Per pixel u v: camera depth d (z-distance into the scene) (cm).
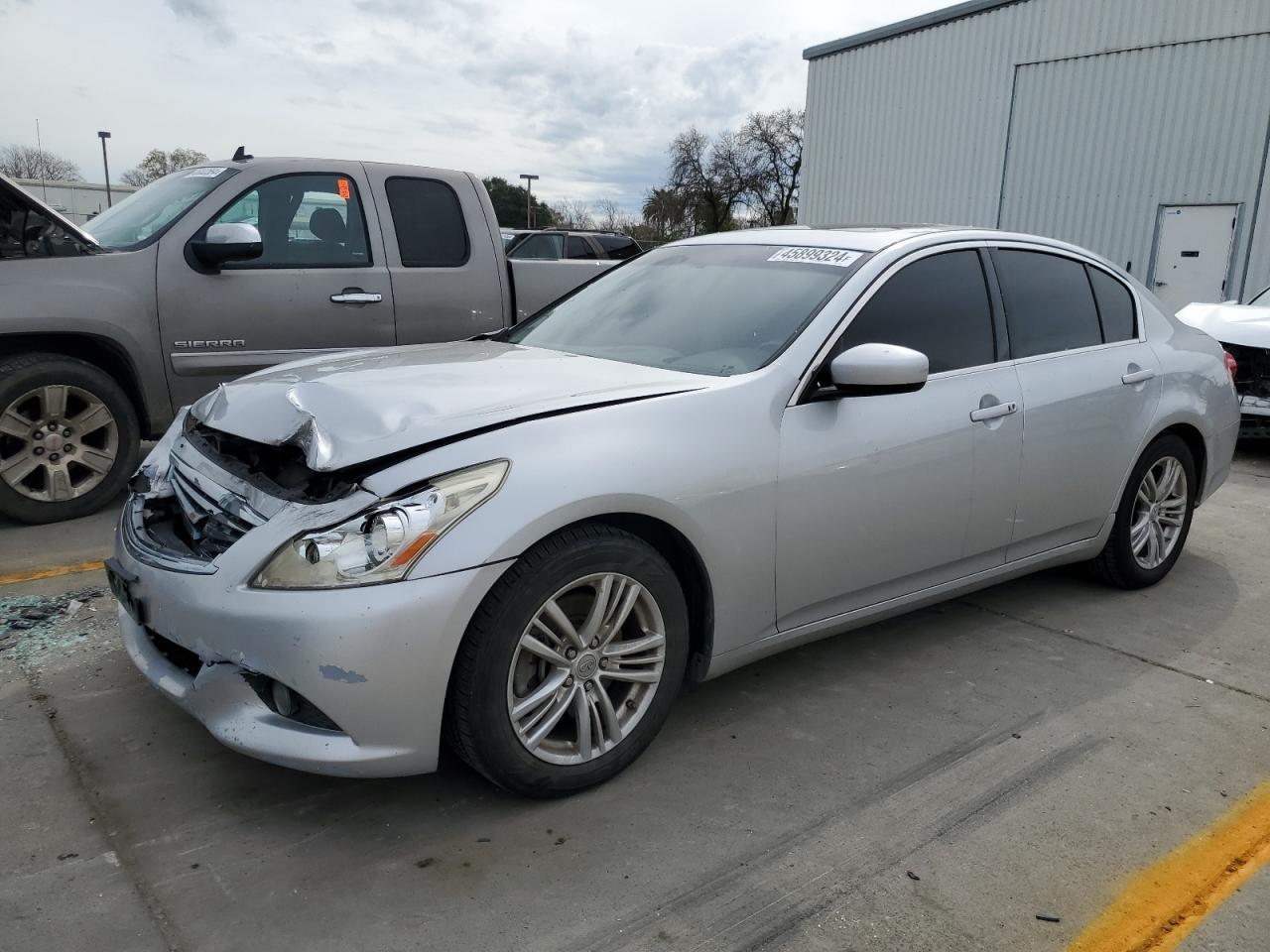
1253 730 316
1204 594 445
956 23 1669
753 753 292
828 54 1916
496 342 378
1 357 486
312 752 226
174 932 209
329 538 223
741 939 212
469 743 240
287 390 280
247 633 225
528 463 239
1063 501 382
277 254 548
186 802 258
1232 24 1339
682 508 262
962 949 211
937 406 326
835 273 330
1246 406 753
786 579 294
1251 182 1346
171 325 514
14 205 470
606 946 209
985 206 1667
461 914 217
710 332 326
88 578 421
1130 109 1459
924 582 342
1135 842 252
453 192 613
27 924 210
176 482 284
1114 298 420
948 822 258
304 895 222
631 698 271
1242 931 220
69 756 279
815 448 292
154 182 607
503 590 234
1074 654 372
